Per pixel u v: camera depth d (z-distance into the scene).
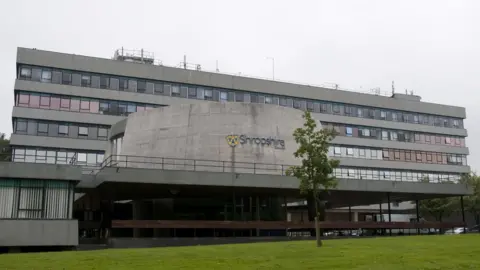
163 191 41.50
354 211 88.38
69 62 68.44
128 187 38.53
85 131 68.25
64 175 32.69
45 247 31.88
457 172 100.81
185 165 40.38
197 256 22.45
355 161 89.00
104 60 70.62
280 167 42.34
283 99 83.44
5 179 31.66
